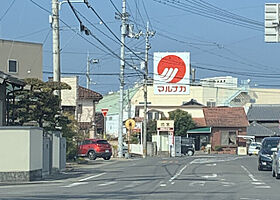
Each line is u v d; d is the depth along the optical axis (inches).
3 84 1277.1
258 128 3609.7
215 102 4173.2
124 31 2250.2
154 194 808.9
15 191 871.1
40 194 814.5
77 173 1302.9
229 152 3422.7
